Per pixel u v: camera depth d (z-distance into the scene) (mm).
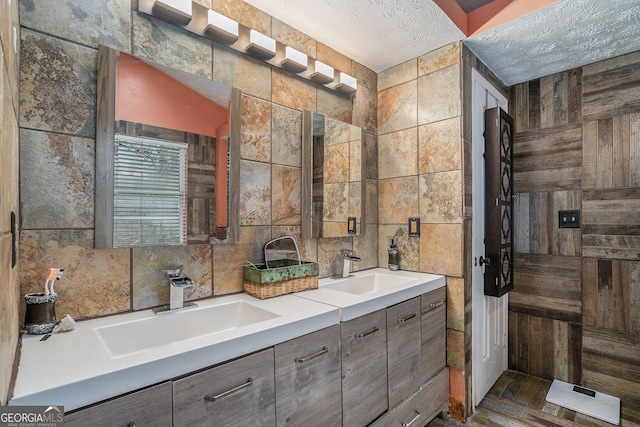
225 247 1518
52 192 1072
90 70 1152
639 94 2059
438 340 1920
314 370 1183
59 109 1087
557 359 2373
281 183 1757
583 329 2262
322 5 1635
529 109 2525
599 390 2189
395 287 1681
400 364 1612
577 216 2289
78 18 1131
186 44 1395
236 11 1569
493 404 2111
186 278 1306
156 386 792
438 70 2059
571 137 2326
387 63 2268
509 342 2605
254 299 1441
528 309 2512
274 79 1727
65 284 1097
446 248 2008
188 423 843
